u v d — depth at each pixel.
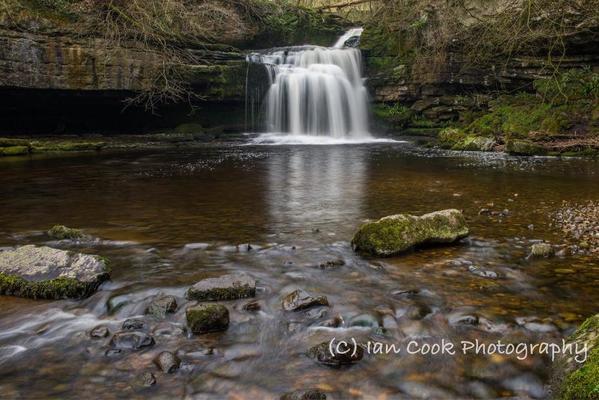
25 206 6.93
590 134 15.55
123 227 5.71
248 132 21.22
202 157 14.08
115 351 2.85
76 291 3.58
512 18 17.11
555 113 16.84
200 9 20.66
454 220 5.12
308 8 28.17
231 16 22.03
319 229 5.62
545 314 3.32
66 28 15.59
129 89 17.11
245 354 2.83
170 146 17.69
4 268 3.81
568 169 11.40
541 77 18.73
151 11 17.58
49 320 3.26
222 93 19.59
